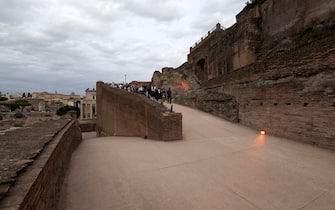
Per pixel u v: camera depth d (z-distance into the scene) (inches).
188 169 197.6
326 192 148.3
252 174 183.6
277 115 353.4
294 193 147.3
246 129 414.6
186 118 486.6
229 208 128.7
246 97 442.0
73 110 2158.0
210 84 650.8
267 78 380.8
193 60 1140.5
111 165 212.1
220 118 512.4
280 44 471.8
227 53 668.7
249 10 640.4
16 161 98.7
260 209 127.3
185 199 139.9
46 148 133.1
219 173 186.5
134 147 297.4
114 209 129.0
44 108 2716.5
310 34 379.2
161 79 1119.6
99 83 661.9
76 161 230.8
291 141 314.5
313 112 287.4
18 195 68.8
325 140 270.2
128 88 682.2
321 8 396.2
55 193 127.0
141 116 408.5
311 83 291.4
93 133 879.7
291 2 470.9
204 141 323.6
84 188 158.4
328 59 271.3
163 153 257.3
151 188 156.8
